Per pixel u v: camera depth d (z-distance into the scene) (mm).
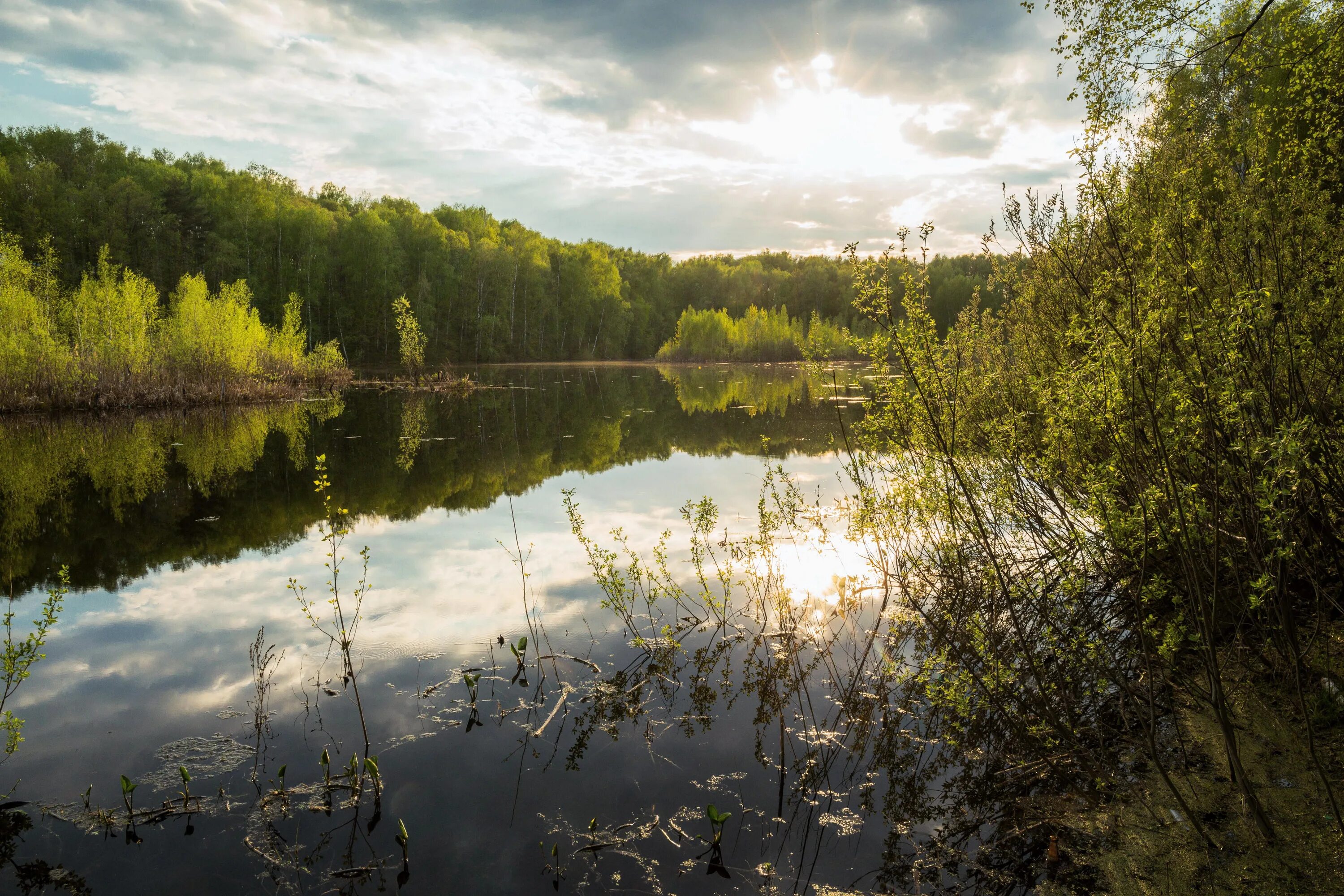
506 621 5586
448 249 59531
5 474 11516
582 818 3238
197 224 47031
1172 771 3154
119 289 22406
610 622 5555
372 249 52906
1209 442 2922
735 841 3043
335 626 5551
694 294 96312
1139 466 2984
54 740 3947
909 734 3850
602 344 72812
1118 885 2598
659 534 7746
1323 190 3607
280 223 50406
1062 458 3342
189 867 2951
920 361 3465
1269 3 4359
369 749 3838
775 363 65812
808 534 7371
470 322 60219
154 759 3756
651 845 3035
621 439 15555
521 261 65312
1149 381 2926
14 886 2846
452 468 12289
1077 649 3633
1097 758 3318
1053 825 2984
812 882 2785
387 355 54094
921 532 4551
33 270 21203
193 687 4566
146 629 5523
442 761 3717
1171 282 3078
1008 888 2666
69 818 3287
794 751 3742
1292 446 2426
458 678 4656
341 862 2975
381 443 15148
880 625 5297
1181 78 4703
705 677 4617
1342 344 3100
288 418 19406
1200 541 2963
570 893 2771
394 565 7016
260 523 8750
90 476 11500
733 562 6672
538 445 14758
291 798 3420
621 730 3998
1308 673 3404
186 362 22375
